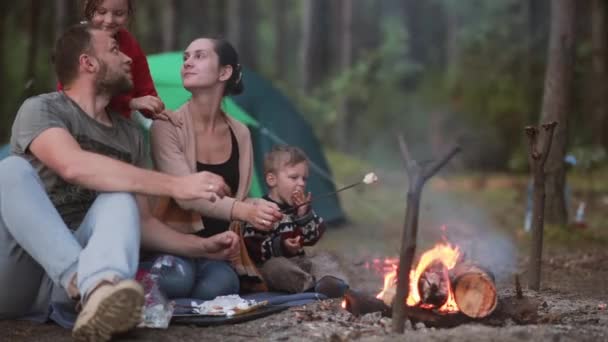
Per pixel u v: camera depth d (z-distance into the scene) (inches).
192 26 1113.4
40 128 165.3
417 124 902.4
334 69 1035.9
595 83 759.1
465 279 162.9
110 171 161.3
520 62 847.7
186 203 187.2
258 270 204.4
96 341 148.7
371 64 942.4
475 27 929.5
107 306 144.2
